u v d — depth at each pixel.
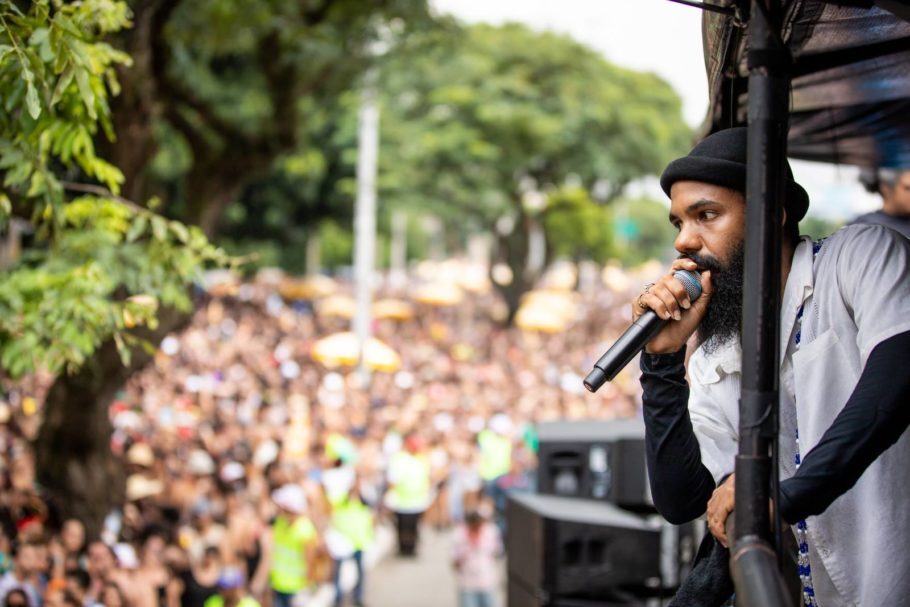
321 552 18.70
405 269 105.06
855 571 2.94
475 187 42.69
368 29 15.79
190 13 13.33
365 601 18.56
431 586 20.03
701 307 2.90
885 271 2.85
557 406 26.89
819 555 2.99
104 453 13.12
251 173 14.70
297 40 14.18
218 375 31.14
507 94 40.88
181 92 14.20
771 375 2.54
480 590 16.48
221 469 16.58
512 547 9.41
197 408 25.25
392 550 22.77
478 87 40.94
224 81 19.47
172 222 6.57
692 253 2.92
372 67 16.38
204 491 15.12
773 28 2.56
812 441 2.93
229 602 12.89
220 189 14.59
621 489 8.61
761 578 2.42
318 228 46.62
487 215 44.59
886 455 2.90
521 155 42.00
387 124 41.94
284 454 19.58
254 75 19.56
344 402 27.03
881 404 2.66
